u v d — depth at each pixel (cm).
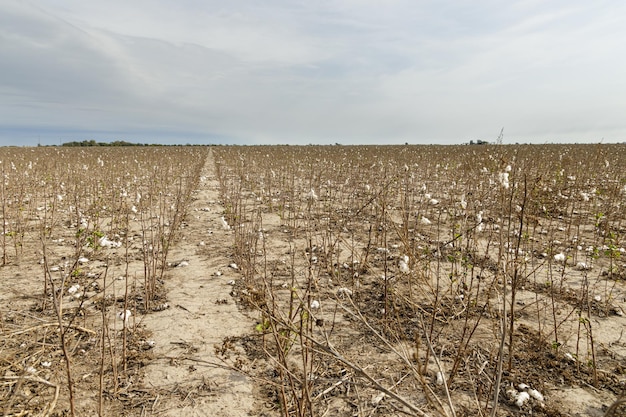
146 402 290
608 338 375
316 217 847
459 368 329
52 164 1734
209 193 1290
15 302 438
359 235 718
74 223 804
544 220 795
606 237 668
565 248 629
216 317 423
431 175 1362
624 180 904
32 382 298
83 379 312
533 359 341
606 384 309
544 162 1302
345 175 1434
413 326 396
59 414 271
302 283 496
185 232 779
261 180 1503
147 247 661
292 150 3309
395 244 652
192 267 580
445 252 598
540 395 292
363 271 539
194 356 349
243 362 341
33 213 871
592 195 879
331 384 311
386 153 2441
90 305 438
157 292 486
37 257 593
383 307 436
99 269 549
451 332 385
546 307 435
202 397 298
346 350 357
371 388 306
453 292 467
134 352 349
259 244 675
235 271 561
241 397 299
